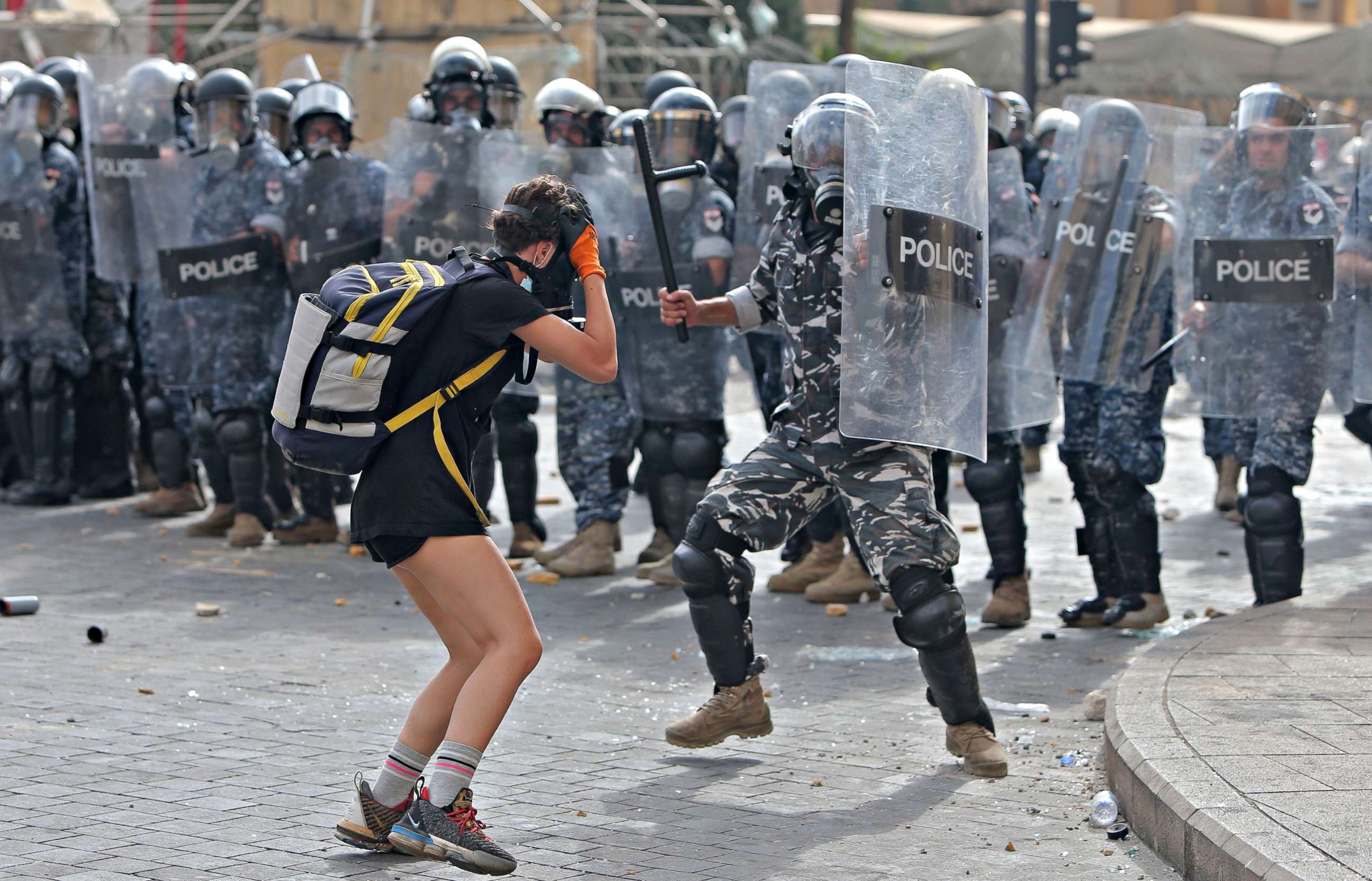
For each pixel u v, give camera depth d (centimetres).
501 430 1571
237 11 3497
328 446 657
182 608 1324
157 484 2002
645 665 1118
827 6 6669
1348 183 1125
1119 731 775
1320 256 1109
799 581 1423
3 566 1517
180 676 1066
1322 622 1013
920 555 822
